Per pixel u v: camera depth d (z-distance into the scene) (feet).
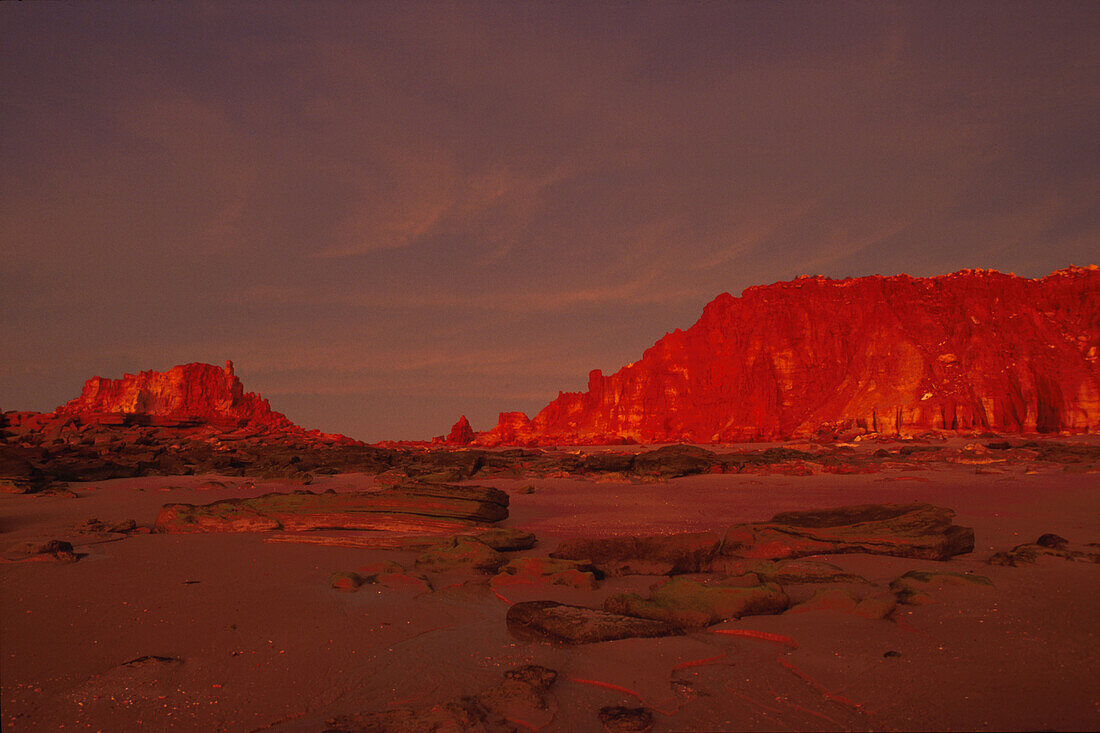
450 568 41.63
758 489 94.17
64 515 67.62
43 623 29.43
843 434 214.69
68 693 22.36
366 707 21.65
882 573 39.04
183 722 20.45
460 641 28.04
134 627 29.35
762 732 19.44
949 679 22.58
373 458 152.76
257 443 167.63
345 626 30.07
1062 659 24.06
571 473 129.18
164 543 50.24
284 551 47.26
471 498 55.21
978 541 48.88
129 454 141.18
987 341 226.58
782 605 31.73
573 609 30.55
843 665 24.21
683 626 29.60
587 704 21.76
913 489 88.22
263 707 21.58
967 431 201.67
